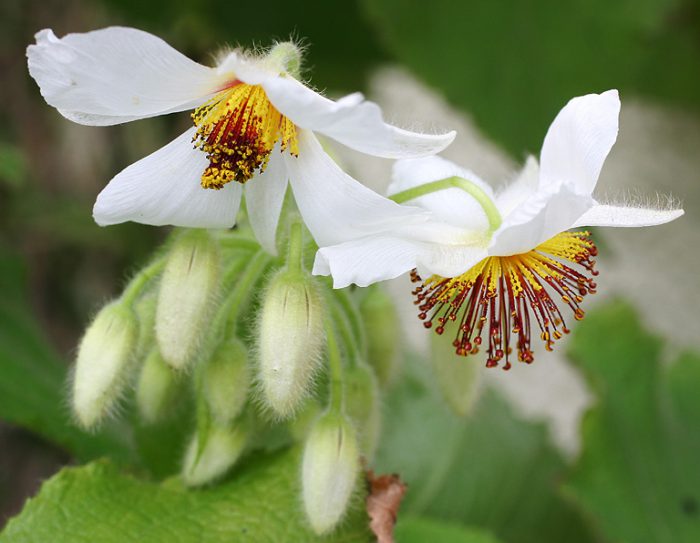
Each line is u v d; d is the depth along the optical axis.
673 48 0.32
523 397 0.39
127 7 0.30
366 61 0.31
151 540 0.22
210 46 0.30
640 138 0.40
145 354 0.22
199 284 0.21
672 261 0.39
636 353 0.28
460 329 0.21
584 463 0.27
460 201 0.21
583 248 0.21
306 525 0.22
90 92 0.20
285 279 0.21
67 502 0.22
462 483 0.28
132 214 0.20
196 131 0.21
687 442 0.28
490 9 0.27
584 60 0.27
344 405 0.21
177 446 0.23
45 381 0.26
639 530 0.27
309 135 0.20
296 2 0.30
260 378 0.21
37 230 0.31
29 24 0.31
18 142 0.31
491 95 0.27
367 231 0.20
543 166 0.21
